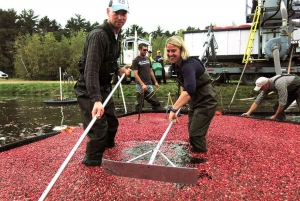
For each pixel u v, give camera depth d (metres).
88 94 3.03
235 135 4.28
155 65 15.15
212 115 3.46
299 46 11.64
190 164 3.11
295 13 10.30
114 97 13.59
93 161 3.09
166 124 5.43
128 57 16.77
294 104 6.93
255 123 5.23
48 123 7.00
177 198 2.33
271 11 10.07
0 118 7.89
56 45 37.59
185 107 8.59
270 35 10.84
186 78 3.06
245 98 10.99
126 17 3.03
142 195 2.39
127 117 6.41
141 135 4.51
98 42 2.89
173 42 3.13
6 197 2.40
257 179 2.66
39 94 17.36
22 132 5.96
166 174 2.22
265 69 11.12
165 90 13.15
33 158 3.42
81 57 3.11
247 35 12.98
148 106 10.26
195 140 3.49
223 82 13.73
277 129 4.70
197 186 2.54
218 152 3.49
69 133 4.86
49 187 2.08
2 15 60.81
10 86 19.27
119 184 2.61
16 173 2.94
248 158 3.23
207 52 9.91
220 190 2.46
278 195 2.34
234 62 14.10
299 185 2.51
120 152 3.65
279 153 3.38
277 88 5.17
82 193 2.45
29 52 36.94
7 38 53.94
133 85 15.88
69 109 9.66
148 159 3.32
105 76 3.28
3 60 46.31
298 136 4.21
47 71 36.91
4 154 3.65
